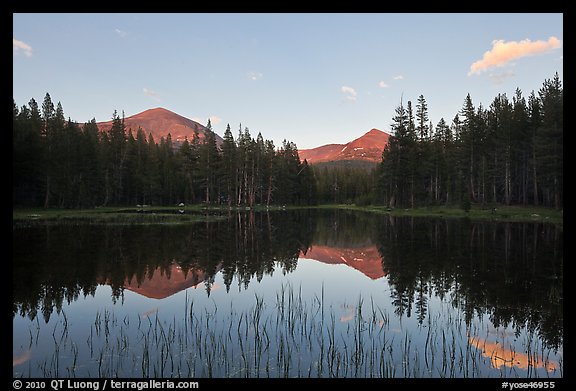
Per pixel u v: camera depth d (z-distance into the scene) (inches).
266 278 720.3
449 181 2513.5
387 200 3029.0
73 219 1780.3
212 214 2394.2
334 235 1419.8
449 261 847.1
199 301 561.9
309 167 4424.2
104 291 609.6
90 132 3083.2
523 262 810.8
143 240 1169.4
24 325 452.8
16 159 2046.0
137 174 3110.2
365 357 358.9
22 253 919.7
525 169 2352.4
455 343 395.2
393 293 603.8
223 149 3230.8
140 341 400.5
